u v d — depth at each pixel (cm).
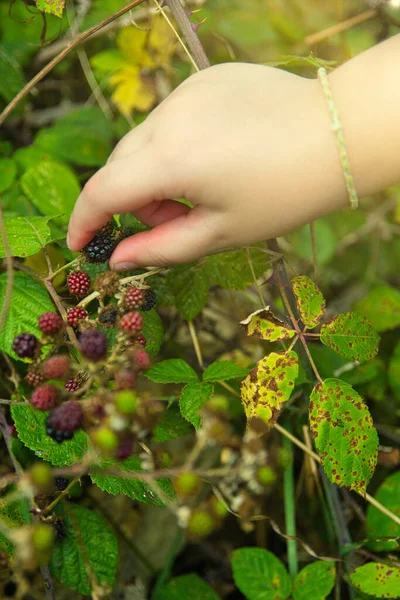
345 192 42
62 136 58
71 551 47
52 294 45
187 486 40
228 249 45
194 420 45
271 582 48
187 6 59
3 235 43
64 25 60
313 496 54
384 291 58
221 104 42
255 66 44
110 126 61
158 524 57
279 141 41
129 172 42
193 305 51
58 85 64
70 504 48
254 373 45
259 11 65
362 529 53
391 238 72
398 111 41
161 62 58
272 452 47
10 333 46
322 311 46
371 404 58
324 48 65
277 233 43
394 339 60
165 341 57
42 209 52
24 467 47
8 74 56
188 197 42
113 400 39
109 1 60
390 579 47
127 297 44
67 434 39
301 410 52
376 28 68
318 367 53
